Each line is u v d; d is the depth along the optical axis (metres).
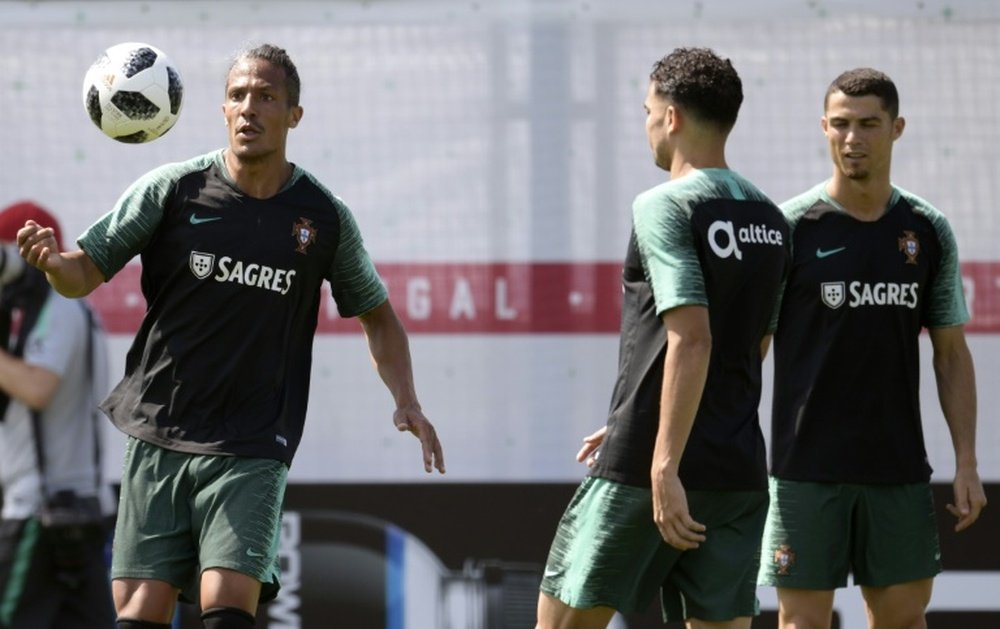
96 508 21.38
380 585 21.92
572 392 21.92
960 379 18.16
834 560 17.83
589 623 15.59
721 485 14.85
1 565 21.08
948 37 21.97
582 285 21.94
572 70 21.95
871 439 17.69
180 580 15.05
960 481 17.94
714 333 14.82
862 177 17.55
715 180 14.91
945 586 21.89
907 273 17.67
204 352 14.95
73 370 21.27
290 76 15.22
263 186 15.15
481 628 21.83
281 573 21.95
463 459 21.97
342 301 16.33
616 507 15.12
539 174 21.97
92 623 21.31
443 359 22.00
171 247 15.01
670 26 21.97
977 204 21.98
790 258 15.56
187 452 14.82
